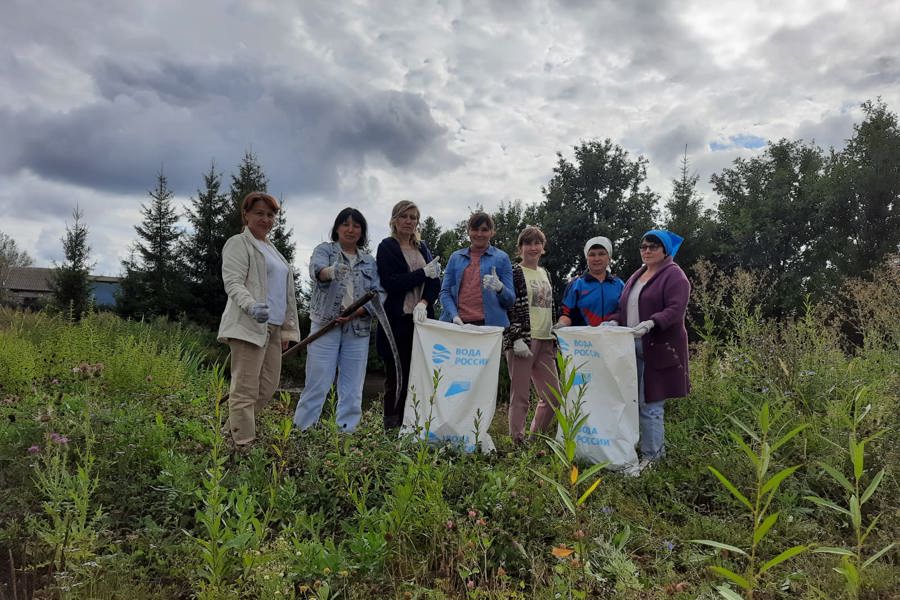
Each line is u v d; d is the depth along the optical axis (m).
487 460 4.45
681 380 4.80
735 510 3.81
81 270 25.36
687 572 2.99
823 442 4.33
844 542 3.23
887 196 26.20
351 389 5.16
